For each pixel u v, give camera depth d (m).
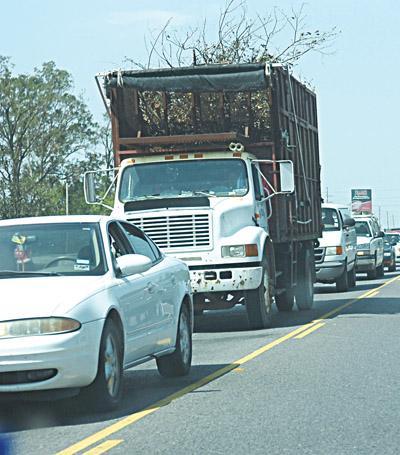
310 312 30.88
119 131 26.80
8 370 12.78
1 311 13.01
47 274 14.41
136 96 26.94
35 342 12.82
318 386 15.73
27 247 14.88
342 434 12.06
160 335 16.11
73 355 12.98
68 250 14.84
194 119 27.41
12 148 120.25
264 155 27.28
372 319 27.52
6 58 120.50
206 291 24.83
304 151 31.50
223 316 31.12
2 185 118.75
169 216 24.92
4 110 120.00
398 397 14.55
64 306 13.16
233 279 24.75
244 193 25.47
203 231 24.86
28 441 12.23
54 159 122.44
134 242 16.42
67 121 122.88
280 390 15.44
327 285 49.06
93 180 26.28
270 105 27.08
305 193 31.33
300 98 31.12
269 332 24.70
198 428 12.66
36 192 119.12
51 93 121.38
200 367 18.58
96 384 13.60
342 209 44.59
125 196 25.69
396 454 10.97
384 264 66.69
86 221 15.39
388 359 18.78
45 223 15.35
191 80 25.92
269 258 26.33
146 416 13.59
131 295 14.80
